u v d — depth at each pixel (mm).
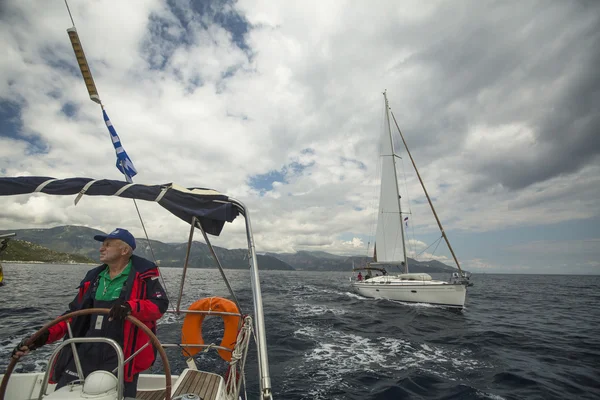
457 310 18234
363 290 24078
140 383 3389
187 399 2205
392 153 26547
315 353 8953
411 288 20344
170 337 9562
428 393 6207
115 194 3176
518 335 11750
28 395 2818
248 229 3518
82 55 3518
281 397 5961
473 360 8469
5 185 2973
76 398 1896
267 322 13375
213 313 4160
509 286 51812
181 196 3389
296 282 51688
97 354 2307
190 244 3814
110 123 4031
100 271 2604
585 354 9266
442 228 20188
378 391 6250
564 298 29359
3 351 7867
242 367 3625
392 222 26078
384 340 10672
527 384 6734
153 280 2521
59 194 3105
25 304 15602
